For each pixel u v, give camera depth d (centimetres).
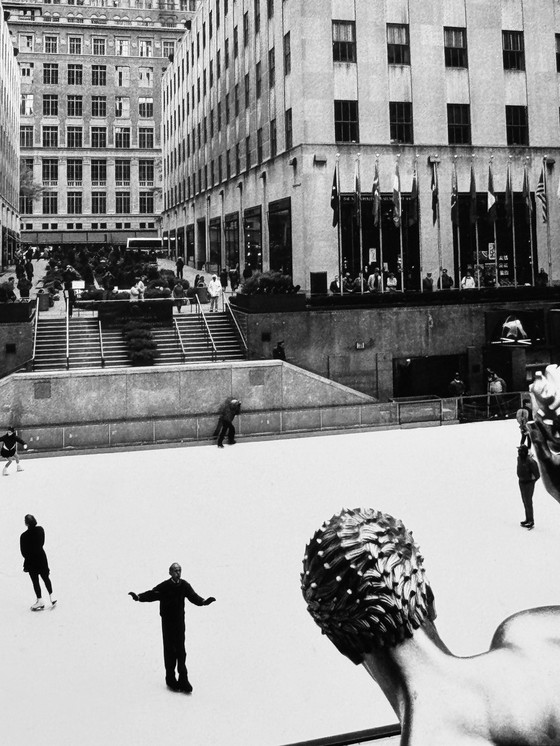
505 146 3781
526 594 950
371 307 2875
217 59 5541
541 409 147
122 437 2203
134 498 1602
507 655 127
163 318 2947
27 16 9912
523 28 3828
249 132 4638
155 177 10100
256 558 1155
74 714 704
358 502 1488
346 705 706
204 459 2038
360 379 2867
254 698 726
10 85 7288
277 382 2467
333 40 3594
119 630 903
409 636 125
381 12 3644
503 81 3791
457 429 2428
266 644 847
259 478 1769
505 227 3788
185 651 765
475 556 1115
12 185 7594
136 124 10012
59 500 1598
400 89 3666
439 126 3697
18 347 2586
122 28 9912
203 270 5981
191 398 2381
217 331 2984
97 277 4175
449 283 3331
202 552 1197
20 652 844
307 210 3569
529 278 3822
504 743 115
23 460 2086
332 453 2069
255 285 2933
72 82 9844
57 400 2253
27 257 5409
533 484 1262
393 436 2328
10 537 1319
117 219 9944
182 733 662
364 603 123
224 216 5381
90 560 1172
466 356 3005
